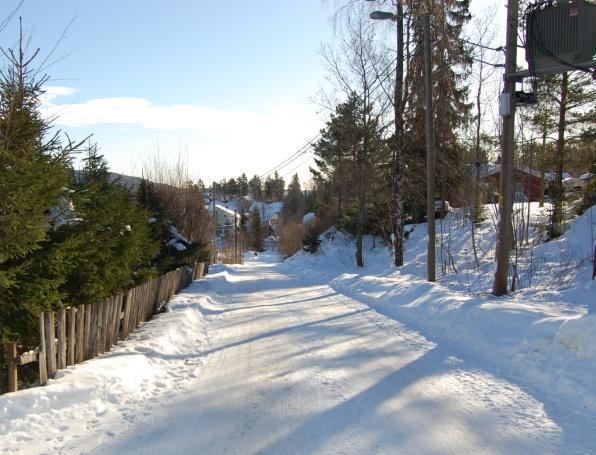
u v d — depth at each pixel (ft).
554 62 27.25
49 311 20.77
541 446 13.85
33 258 20.49
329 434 14.88
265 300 47.91
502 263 34.35
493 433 14.76
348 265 94.07
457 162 83.30
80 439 14.66
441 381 19.85
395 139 66.80
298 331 30.68
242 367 22.71
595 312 20.44
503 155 33.40
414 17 49.80
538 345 21.66
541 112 69.97
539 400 17.60
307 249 124.47
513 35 31.71
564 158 70.44
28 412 15.97
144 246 39.52
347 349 25.48
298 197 291.99
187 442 14.49
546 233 59.57
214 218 131.64
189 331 31.40
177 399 18.34
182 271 54.54
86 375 19.07
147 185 65.31
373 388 19.04
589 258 42.96
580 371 18.44
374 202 95.71
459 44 55.31
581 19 25.96
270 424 15.75
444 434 14.73
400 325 31.68
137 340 26.76
